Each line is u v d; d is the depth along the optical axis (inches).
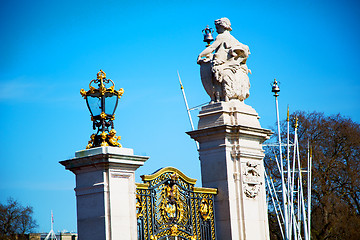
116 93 904.3
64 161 894.4
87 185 885.8
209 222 1129.4
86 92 899.4
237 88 1184.2
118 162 877.8
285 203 1625.2
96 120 897.5
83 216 885.8
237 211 1147.3
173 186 1046.4
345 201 2714.1
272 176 2598.4
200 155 1176.8
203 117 1182.3
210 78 1178.6
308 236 1780.3
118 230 870.4
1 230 2827.3
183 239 1067.9
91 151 879.7
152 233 994.7
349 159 2704.2
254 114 1206.3
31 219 2888.8
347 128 2704.2
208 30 1198.3
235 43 1200.2
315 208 2645.2
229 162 1149.7
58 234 1710.1
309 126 2689.5
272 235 2741.1
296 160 2605.8
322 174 2652.6
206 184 1164.5
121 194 883.4
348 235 2596.0
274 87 1681.8
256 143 1205.1
